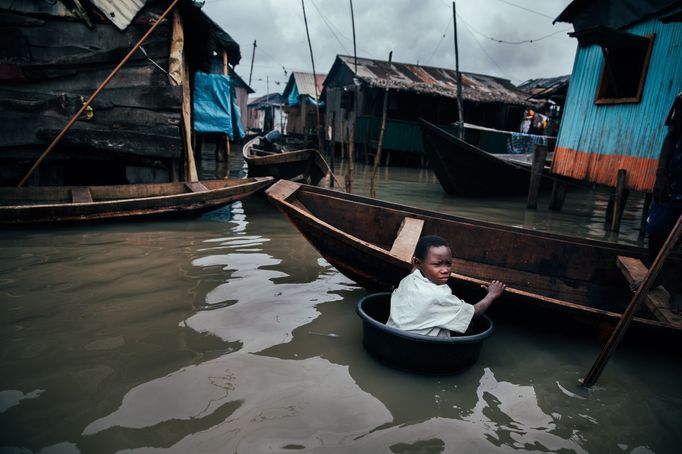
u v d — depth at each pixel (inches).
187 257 172.9
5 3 240.7
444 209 348.2
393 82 698.2
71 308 121.0
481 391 92.2
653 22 268.2
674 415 88.7
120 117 262.7
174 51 265.0
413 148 749.3
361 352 104.2
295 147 872.9
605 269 147.5
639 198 519.8
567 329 120.4
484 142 747.4
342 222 167.2
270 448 69.9
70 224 218.1
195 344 103.6
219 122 458.9
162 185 261.1
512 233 156.5
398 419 79.9
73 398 81.2
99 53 255.3
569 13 335.9
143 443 69.9
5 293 129.3
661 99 256.1
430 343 90.4
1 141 251.4
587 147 318.0
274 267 165.8
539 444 76.1
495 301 118.2
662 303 113.6
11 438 70.1
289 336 110.3
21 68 247.0
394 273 126.1
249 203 317.4
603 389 96.9
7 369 90.0
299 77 1102.4
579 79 333.7
